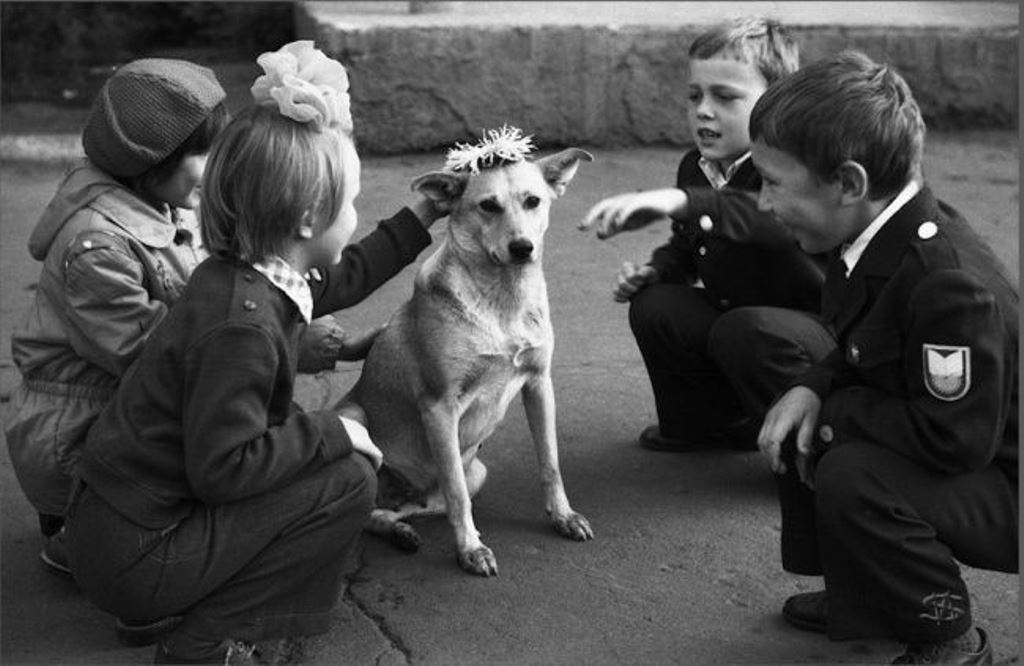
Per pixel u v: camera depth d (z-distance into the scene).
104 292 3.77
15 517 4.43
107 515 3.44
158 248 3.88
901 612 3.47
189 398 3.35
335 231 3.50
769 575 4.09
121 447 3.43
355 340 4.40
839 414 3.53
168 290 3.91
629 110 8.41
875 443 3.47
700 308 4.64
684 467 4.78
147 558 3.43
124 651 3.75
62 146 8.54
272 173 3.34
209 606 3.53
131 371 3.50
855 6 9.18
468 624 3.85
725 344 4.38
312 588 3.62
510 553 4.21
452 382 4.06
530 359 4.16
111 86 3.80
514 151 3.96
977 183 7.82
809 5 9.20
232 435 3.33
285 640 3.78
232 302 3.36
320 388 5.33
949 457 3.37
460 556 4.13
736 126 4.51
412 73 8.16
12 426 3.96
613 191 7.70
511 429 5.09
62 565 4.07
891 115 3.40
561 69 8.29
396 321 4.23
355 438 3.60
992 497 3.48
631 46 8.33
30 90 9.66
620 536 4.31
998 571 3.66
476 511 4.48
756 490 4.60
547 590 4.02
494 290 4.04
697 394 4.76
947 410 3.34
